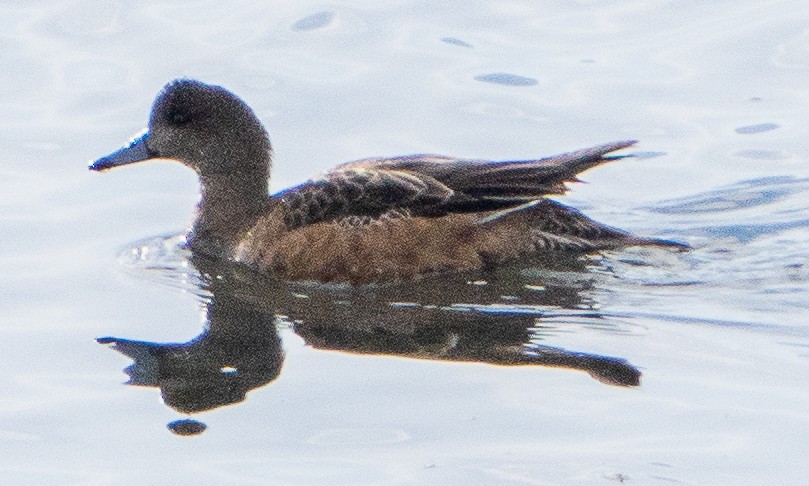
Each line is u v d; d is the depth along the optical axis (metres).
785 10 20.09
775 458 11.18
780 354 12.86
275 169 16.75
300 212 14.92
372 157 16.69
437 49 19.30
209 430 11.78
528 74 18.72
